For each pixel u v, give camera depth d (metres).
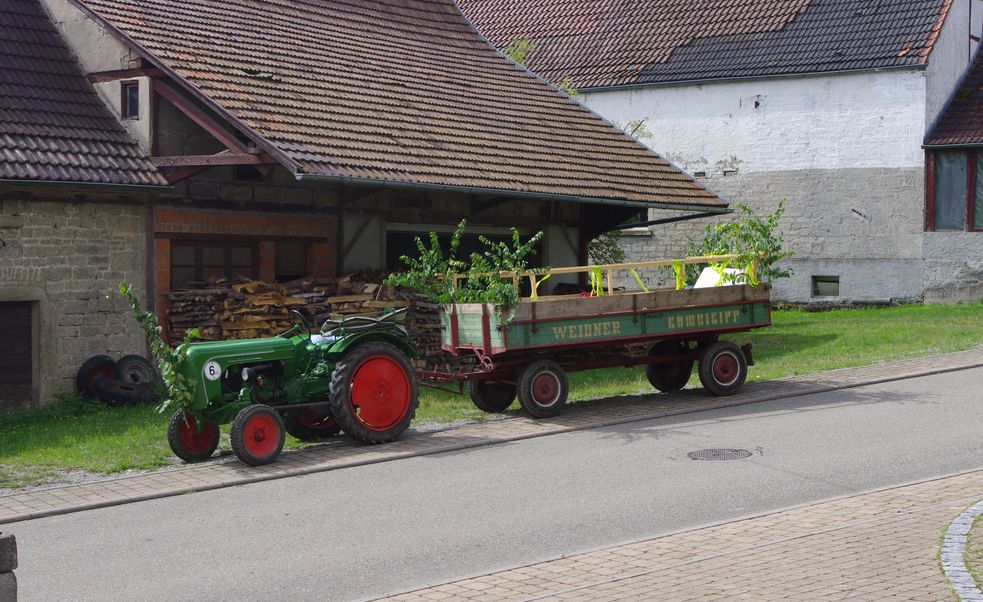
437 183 17.06
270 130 15.88
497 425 13.70
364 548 8.52
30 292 15.87
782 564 7.49
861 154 28.77
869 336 21.34
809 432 12.58
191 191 17.34
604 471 10.97
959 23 29.58
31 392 16.05
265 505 10.05
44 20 18.08
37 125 16.30
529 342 13.75
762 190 30.03
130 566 8.23
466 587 7.39
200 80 16.36
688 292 15.04
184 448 11.93
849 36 29.36
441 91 20.84
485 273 14.34
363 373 12.53
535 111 22.22
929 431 12.32
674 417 13.99
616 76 31.50
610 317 14.39
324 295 17.58
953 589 6.70
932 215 28.12
